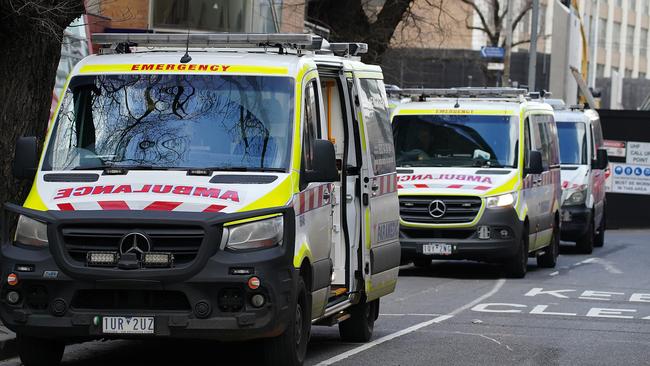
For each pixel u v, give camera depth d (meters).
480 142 42.56
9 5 24.70
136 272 19.19
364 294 25.22
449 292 37.12
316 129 22.41
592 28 187.62
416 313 31.52
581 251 57.38
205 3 52.84
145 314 19.34
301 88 21.62
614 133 82.75
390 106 43.75
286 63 21.88
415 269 45.81
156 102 21.61
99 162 21.06
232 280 19.20
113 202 19.64
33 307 19.81
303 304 21.03
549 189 47.16
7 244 20.14
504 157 42.31
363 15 66.75
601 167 58.16
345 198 24.28
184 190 19.88
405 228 41.66
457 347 25.34
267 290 19.34
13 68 25.78
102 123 21.52
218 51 22.78
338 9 66.19
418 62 128.62
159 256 19.22
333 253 24.14
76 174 20.61
